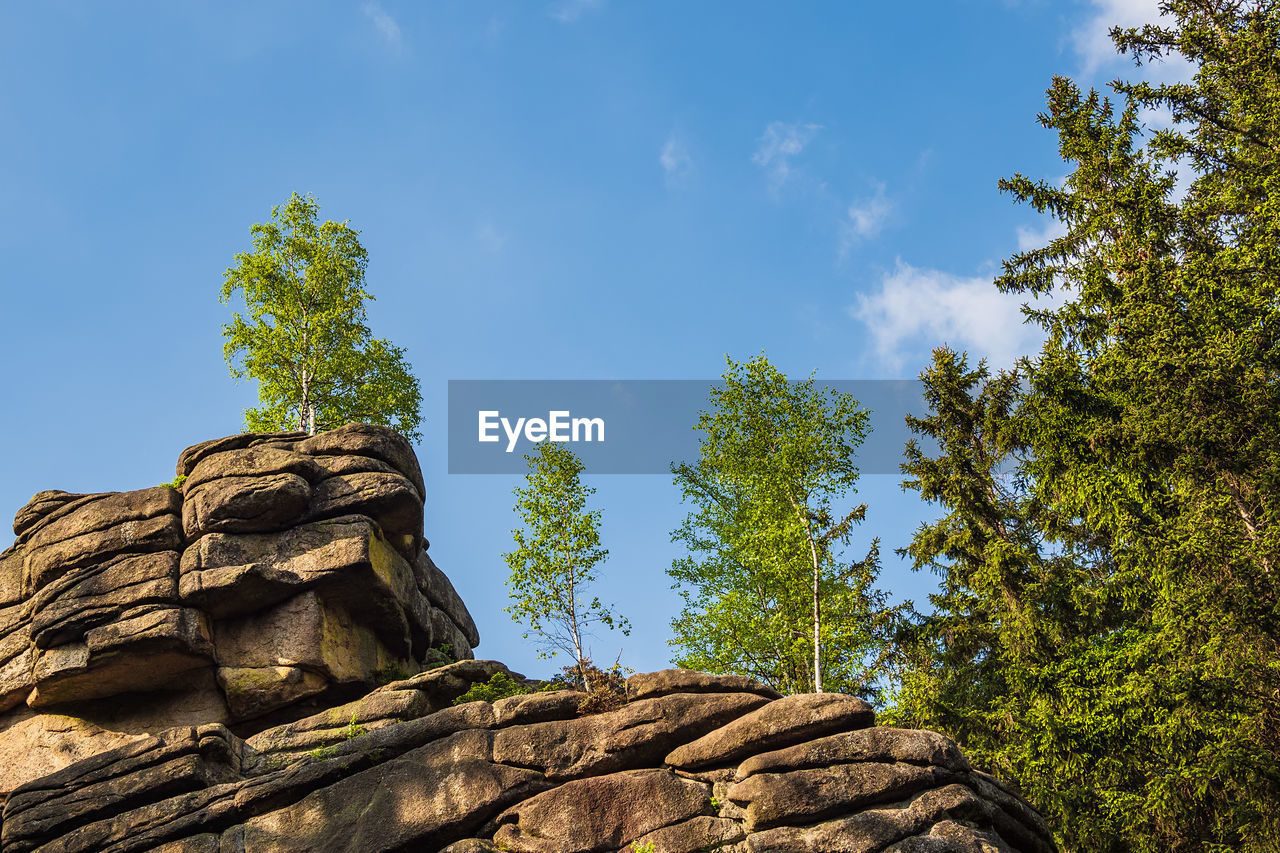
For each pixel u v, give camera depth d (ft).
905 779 62.75
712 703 68.49
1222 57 97.81
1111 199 98.78
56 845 66.28
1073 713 85.92
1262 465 82.48
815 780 62.80
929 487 107.04
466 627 112.78
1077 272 102.47
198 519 85.35
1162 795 77.71
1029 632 94.94
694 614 107.96
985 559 102.73
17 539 90.94
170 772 68.74
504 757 66.85
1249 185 95.76
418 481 95.91
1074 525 104.37
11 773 80.18
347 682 84.84
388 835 64.34
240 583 81.97
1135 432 85.76
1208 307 86.22
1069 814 82.17
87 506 88.22
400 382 129.70
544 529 95.40
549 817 63.93
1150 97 101.65
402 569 93.04
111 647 78.95
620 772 66.08
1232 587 77.41
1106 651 91.09
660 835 62.34
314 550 85.20
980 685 101.14
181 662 80.89
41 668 80.02
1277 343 84.69
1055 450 92.68
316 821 65.51
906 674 97.60
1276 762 72.90
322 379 124.26
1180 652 81.05
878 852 59.77
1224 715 76.95
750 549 105.60
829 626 97.96
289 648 82.69
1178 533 81.30
